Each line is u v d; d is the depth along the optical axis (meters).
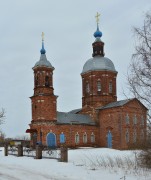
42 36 61.41
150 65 16.00
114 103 62.75
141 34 16.38
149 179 15.57
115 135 59.25
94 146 61.94
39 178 16.78
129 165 21.53
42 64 59.03
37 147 31.44
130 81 16.91
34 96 58.62
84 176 16.98
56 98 59.19
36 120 57.50
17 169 21.75
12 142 56.81
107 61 67.06
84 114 66.19
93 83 65.50
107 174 17.62
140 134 19.92
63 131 58.41
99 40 69.06
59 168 21.41
